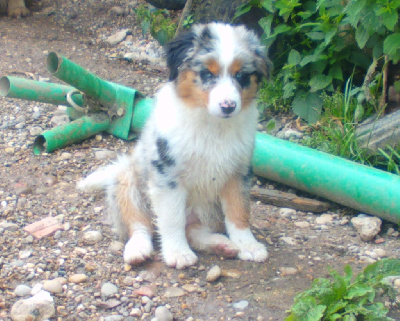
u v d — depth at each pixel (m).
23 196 1.35
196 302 1.10
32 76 1.77
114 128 1.56
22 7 2.09
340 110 1.55
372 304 1.05
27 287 1.11
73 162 1.47
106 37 2.01
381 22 1.44
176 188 1.16
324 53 1.61
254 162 1.39
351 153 1.45
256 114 1.18
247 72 1.12
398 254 1.23
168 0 1.95
